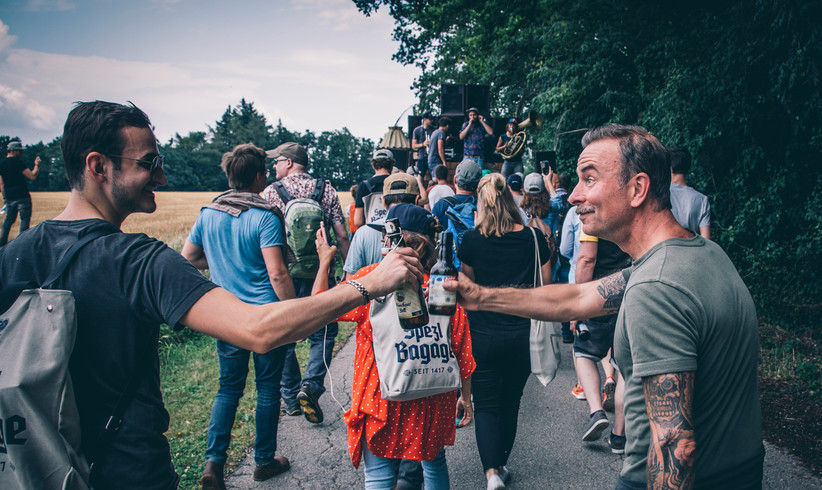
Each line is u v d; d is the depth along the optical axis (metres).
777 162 7.33
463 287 1.88
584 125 13.30
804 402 4.52
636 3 8.86
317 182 4.52
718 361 1.36
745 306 1.41
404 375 2.20
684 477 1.27
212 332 1.32
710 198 8.04
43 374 1.17
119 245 1.38
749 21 6.98
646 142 1.50
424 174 9.62
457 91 12.47
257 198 3.25
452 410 2.44
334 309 1.44
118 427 1.33
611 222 1.54
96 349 1.31
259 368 3.31
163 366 5.55
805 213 6.89
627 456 1.55
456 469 3.54
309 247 3.92
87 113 1.45
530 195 5.18
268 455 3.33
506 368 3.10
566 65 12.42
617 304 1.79
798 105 6.80
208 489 2.92
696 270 1.38
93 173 1.45
